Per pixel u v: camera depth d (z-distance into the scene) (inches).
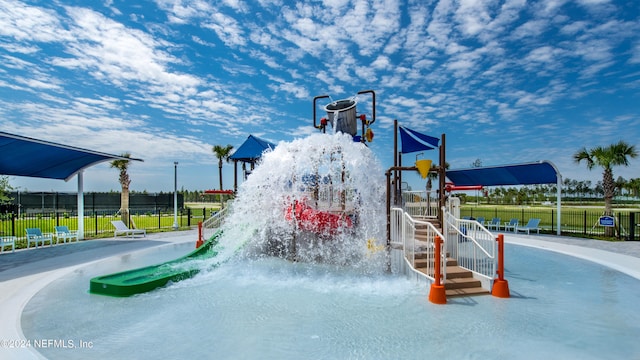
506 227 749.3
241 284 318.7
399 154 474.3
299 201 399.5
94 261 426.9
